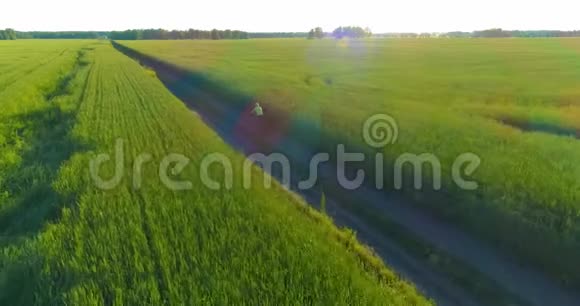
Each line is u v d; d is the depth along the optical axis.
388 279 9.59
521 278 9.52
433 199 12.81
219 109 30.84
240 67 56.81
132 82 38.16
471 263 10.17
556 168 13.46
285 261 8.38
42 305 7.10
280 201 12.61
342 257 9.02
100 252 8.54
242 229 9.67
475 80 44.34
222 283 7.52
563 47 104.00
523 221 10.38
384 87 38.34
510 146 16.28
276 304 7.09
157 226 9.53
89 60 66.44
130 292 7.30
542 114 25.58
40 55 81.81
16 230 10.63
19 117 24.83
